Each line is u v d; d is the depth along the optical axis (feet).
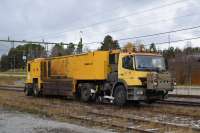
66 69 102.63
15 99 103.04
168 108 76.74
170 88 79.05
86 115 66.13
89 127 52.13
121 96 81.00
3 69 450.71
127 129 49.29
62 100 101.30
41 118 61.82
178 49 246.47
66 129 49.55
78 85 98.02
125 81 80.02
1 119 60.44
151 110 73.46
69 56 101.40
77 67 97.50
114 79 83.71
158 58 82.17
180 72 198.90
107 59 86.63
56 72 107.45
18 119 60.29
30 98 109.50
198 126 52.01
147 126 52.54
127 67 80.12
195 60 200.75
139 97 78.07
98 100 90.74
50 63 110.93
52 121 57.98
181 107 78.33
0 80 303.48
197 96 107.34
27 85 123.54
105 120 59.36
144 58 80.43
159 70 81.25
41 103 90.27
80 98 97.50
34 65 120.16
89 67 92.48
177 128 49.37
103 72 87.10
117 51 83.76
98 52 89.35
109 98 84.69
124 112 70.59
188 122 56.59
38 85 116.06
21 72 413.39
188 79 196.95
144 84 78.95
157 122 54.44
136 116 63.93
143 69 79.51
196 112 68.69
